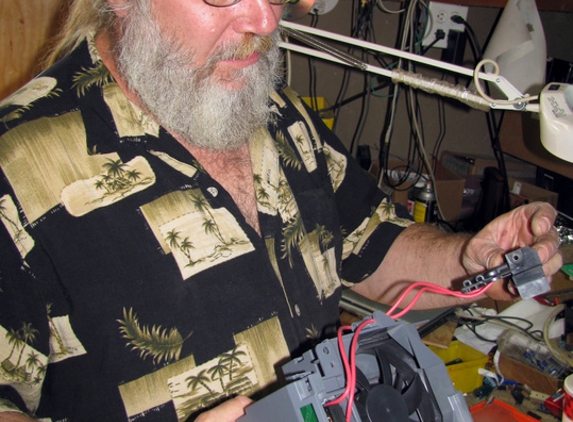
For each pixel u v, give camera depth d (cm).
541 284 62
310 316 76
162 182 65
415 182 159
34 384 59
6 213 57
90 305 60
